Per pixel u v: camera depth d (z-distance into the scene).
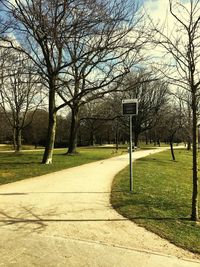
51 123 23.22
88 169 19.89
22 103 41.25
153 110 54.72
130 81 29.19
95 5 20.84
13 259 6.06
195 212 8.91
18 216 8.77
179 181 18.31
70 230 7.69
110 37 22.17
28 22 20.42
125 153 40.03
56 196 11.41
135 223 8.37
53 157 28.09
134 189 12.95
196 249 6.73
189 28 8.77
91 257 6.20
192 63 8.85
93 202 10.58
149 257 6.29
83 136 77.88
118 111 50.38
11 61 26.73
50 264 5.89
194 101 8.94
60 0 19.81
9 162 23.06
